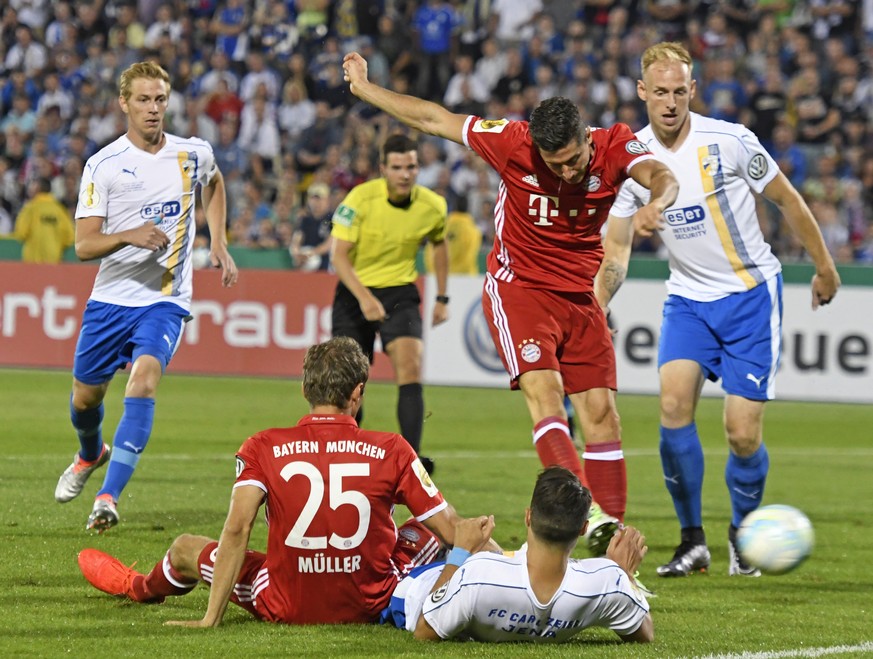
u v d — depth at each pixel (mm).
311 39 74250
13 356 58125
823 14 71562
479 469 34344
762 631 16594
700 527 21906
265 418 44312
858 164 65875
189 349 57438
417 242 29531
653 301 52906
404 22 74812
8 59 77875
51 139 74000
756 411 21719
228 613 16312
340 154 68375
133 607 16734
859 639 16234
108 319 23797
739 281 21922
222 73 73375
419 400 28906
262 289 56562
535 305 19547
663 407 21875
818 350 51594
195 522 24047
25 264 58000
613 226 22047
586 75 69938
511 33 75125
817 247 22062
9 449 34562
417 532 16109
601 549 18781
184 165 24141
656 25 72438
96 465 25188
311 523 14828
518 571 14133
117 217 23766
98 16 78688
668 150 21891
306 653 13961
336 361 14992
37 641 14586
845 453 41469
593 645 14891
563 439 18844
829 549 24438
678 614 17812
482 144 18984
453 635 14477
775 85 67875
